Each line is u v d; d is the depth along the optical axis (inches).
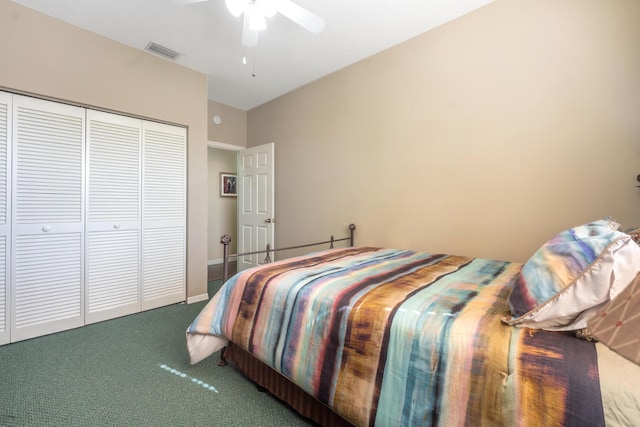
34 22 81.3
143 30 91.4
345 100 117.4
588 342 30.3
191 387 61.2
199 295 121.4
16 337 80.9
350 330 42.0
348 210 118.2
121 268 101.2
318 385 44.1
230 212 213.6
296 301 50.1
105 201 97.0
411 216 99.3
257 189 154.2
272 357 51.1
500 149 80.8
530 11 75.4
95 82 92.2
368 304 42.8
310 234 133.6
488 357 31.2
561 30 71.3
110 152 97.8
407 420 34.7
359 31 93.2
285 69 118.3
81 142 91.7
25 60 79.8
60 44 85.7
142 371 67.0
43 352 75.5
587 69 68.3
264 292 55.7
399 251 90.3
